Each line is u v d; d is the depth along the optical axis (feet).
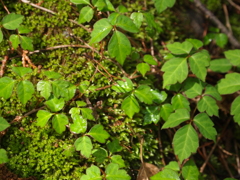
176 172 1.71
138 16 1.86
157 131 1.94
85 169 1.73
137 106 1.77
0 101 1.76
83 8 1.84
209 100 1.85
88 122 1.80
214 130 1.78
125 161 1.80
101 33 1.76
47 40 1.90
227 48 2.38
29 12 1.93
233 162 2.11
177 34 2.22
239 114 1.83
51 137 1.75
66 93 1.71
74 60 1.90
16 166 1.68
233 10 2.52
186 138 1.76
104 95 1.88
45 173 1.70
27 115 1.76
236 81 1.88
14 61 1.84
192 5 2.35
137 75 1.93
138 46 2.04
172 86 1.89
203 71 1.84
